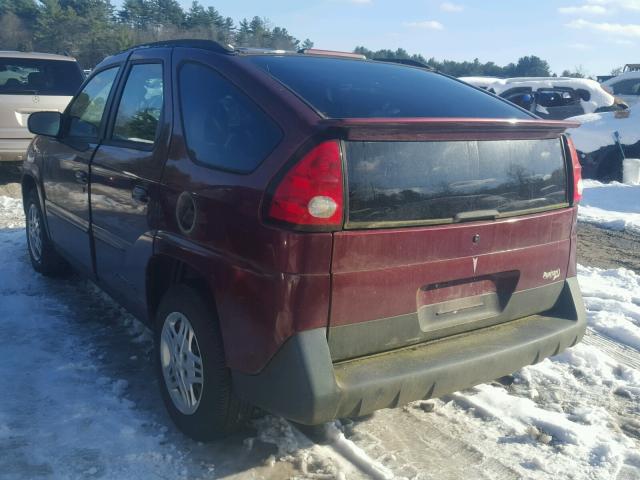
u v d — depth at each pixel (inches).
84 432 133.2
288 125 110.6
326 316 106.9
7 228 302.4
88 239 175.3
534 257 133.6
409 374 111.7
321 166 104.1
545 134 133.3
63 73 402.6
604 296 232.1
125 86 165.0
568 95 677.9
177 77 141.1
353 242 107.0
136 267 147.2
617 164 495.5
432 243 115.7
